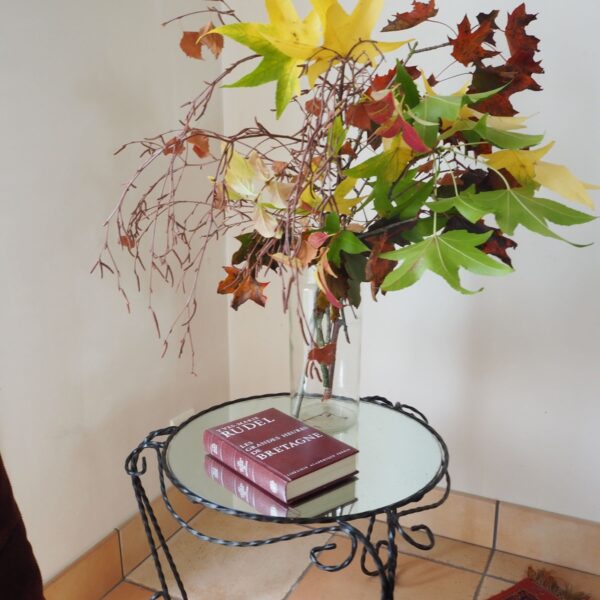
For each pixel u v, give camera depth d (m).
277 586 1.27
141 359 1.26
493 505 1.36
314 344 0.89
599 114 1.11
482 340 1.30
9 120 0.93
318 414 1.01
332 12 0.68
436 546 1.39
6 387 0.98
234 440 0.92
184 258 1.35
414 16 0.83
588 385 1.24
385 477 0.91
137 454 1.02
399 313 1.35
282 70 0.75
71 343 1.09
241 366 1.56
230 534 1.43
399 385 1.40
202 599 1.23
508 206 0.72
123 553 1.27
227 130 1.44
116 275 1.16
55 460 1.09
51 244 1.02
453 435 1.37
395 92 0.76
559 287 1.21
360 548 1.38
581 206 1.16
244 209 1.37
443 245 0.71
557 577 1.29
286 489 0.81
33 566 0.91
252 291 0.86
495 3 1.14
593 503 1.29
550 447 1.30
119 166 1.14
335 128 0.78
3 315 0.96
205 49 1.34
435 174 0.79
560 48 1.11
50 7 0.97
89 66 1.06
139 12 1.15
